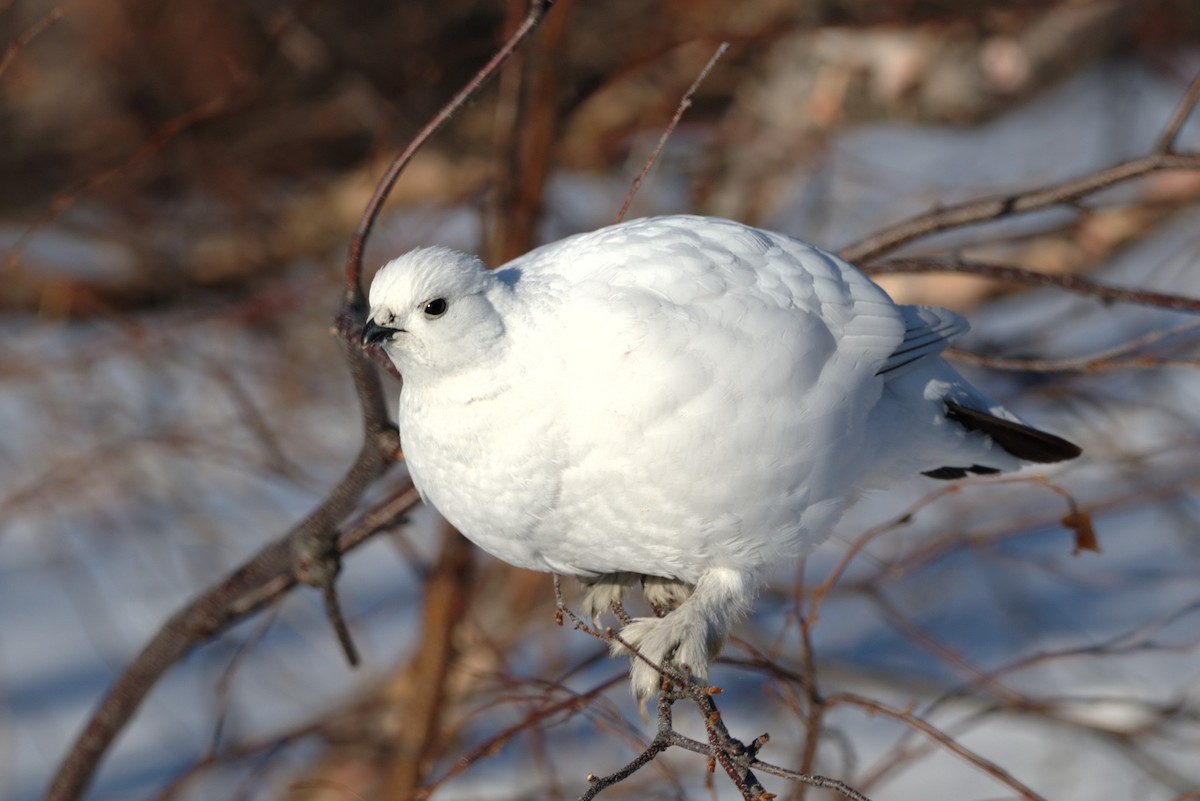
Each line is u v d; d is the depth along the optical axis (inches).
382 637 479.2
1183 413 471.8
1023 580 465.1
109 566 526.9
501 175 404.2
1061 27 546.6
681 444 210.7
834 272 231.9
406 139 589.0
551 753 379.2
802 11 536.7
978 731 416.8
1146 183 488.7
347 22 606.2
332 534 272.2
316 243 602.2
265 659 462.9
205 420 511.8
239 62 645.3
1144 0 559.8
